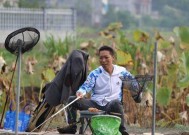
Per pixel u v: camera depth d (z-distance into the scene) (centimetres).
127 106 2789
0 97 2691
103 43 3644
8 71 2925
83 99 2172
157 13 14838
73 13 7100
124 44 3675
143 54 3622
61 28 6962
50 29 6856
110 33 4084
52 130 2336
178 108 2872
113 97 2172
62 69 2242
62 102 2244
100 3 16200
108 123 2055
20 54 2088
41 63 4162
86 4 16150
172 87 3005
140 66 3347
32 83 3244
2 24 6334
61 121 2575
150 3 15962
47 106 2281
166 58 3191
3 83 2691
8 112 2345
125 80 2180
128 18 13675
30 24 6625
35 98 3172
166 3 13138
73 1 16250
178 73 3012
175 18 12312
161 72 3109
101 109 2164
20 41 2098
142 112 2778
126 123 2773
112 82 2173
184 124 2778
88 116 2108
